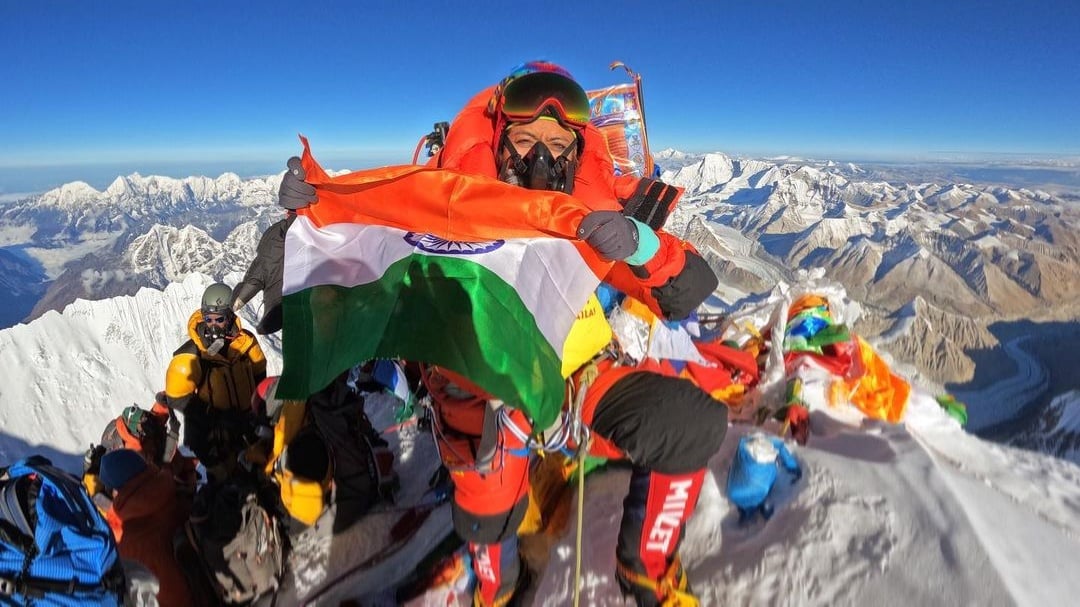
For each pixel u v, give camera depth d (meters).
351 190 0.95
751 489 1.16
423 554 1.42
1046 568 0.93
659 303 1.10
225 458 1.92
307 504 1.51
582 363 1.05
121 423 2.13
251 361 2.17
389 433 2.04
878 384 1.61
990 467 1.36
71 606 0.95
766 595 1.02
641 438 0.97
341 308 0.87
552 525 1.32
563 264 0.95
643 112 1.85
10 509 0.95
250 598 1.41
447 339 0.82
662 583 1.02
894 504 1.06
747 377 1.69
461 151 1.27
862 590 0.95
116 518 1.47
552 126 1.17
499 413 0.99
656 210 1.15
